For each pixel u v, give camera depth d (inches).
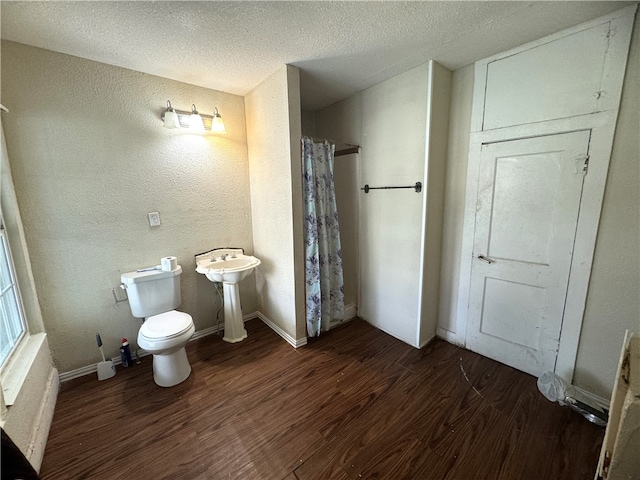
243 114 103.8
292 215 88.5
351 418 65.5
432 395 72.4
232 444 59.2
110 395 73.7
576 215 66.4
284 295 98.3
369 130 100.7
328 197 101.2
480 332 88.7
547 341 74.6
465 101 83.4
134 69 80.7
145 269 88.6
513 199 76.3
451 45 70.2
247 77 87.4
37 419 58.9
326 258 101.5
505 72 73.8
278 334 105.0
